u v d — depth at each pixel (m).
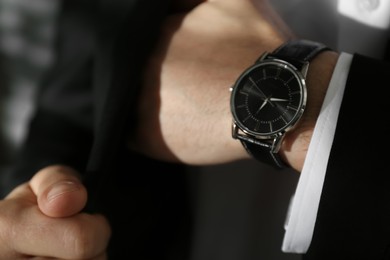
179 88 0.46
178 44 0.47
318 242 0.41
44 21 0.97
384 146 0.40
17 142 1.05
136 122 0.47
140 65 0.46
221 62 0.46
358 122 0.40
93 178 0.45
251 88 0.43
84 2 0.56
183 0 0.50
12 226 0.43
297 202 0.42
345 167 0.40
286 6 0.53
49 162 0.52
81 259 0.42
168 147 0.47
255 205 0.53
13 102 1.03
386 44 0.51
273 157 0.43
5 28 0.99
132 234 0.52
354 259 0.40
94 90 0.49
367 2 0.50
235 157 0.45
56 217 0.42
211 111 0.45
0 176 0.96
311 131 0.42
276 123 0.42
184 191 0.53
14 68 1.01
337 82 0.42
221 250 0.55
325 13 0.52
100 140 0.46
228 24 0.48
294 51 0.44
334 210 0.40
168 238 0.54
